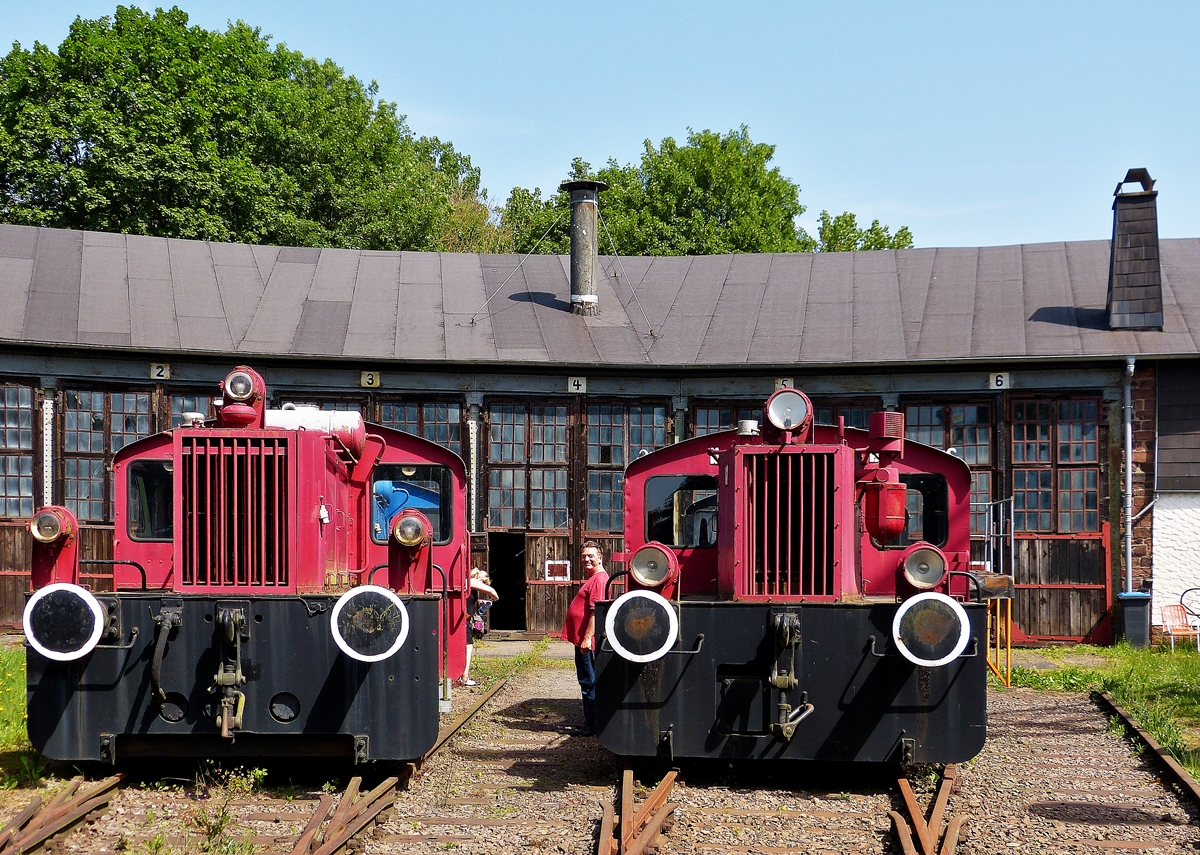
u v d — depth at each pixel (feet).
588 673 31.89
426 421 56.65
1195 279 58.75
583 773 27.20
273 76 111.04
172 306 56.59
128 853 20.07
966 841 21.56
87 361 53.88
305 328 56.85
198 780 24.62
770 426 26.68
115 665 24.27
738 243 111.96
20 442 53.36
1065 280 59.72
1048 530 54.60
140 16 94.99
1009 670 41.83
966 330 56.65
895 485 27.48
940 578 24.93
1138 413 53.98
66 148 87.61
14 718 31.01
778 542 25.77
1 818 22.07
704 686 25.03
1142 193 55.57
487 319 59.31
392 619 23.80
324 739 25.00
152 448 30.25
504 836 21.62
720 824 22.61
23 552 53.26
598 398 57.31
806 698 24.67
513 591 62.18
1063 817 23.47
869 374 56.08
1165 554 53.47
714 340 57.93
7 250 57.62
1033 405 54.95
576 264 60.75
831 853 20.81
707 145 118.21
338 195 101.65
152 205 88.33
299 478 25.63
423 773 26.61
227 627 23.81
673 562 25.48
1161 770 27.48
